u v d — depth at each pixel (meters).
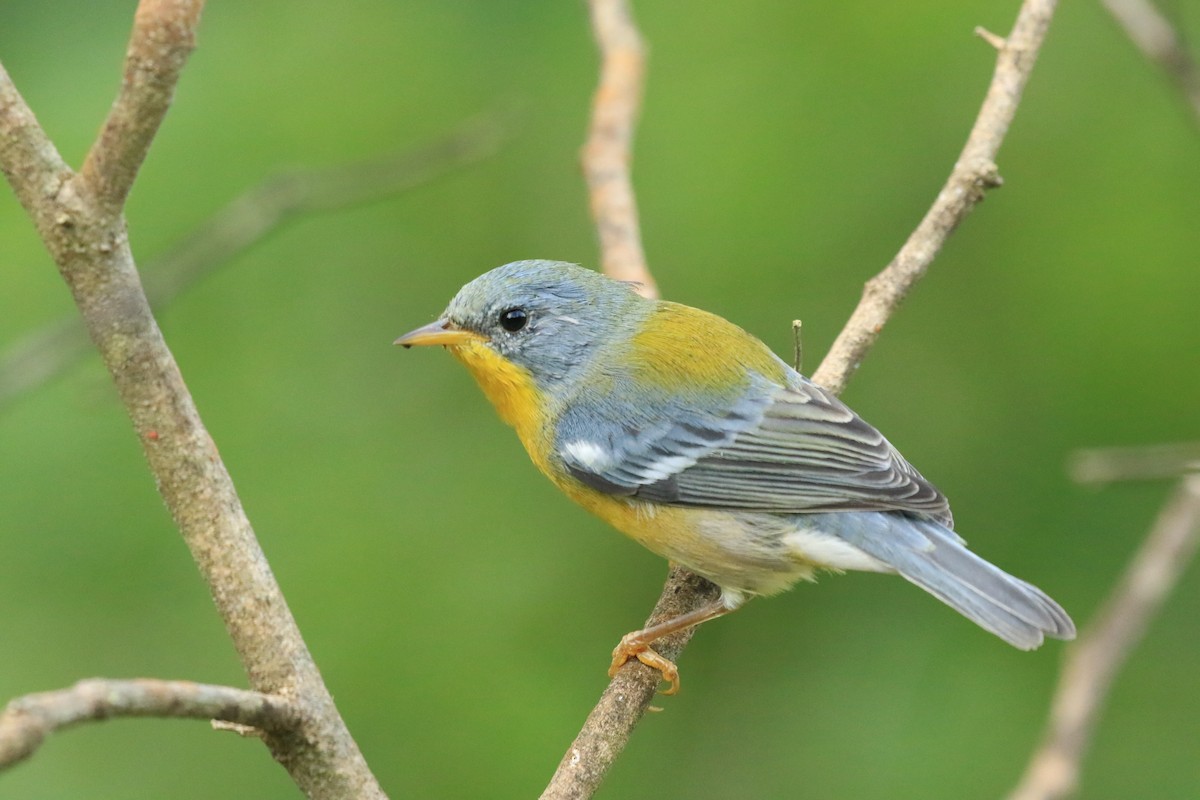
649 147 13.34
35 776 11.16
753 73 13.52
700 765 11.87
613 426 9.56
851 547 8.92
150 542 11.84
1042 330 12.55
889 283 9.84
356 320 13.16
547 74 13.84
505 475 12.52
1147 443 11.98
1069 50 13.25
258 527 11.95
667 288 12.87
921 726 11.55
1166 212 12.52
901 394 12.75
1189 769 11.55
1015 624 8.18
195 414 5.80
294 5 14.11
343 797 5.73
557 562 12.09
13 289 12.24
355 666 11.40
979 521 12.25
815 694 11.91
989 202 13.02
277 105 13.39
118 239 5.58
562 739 11.20
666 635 9.18
